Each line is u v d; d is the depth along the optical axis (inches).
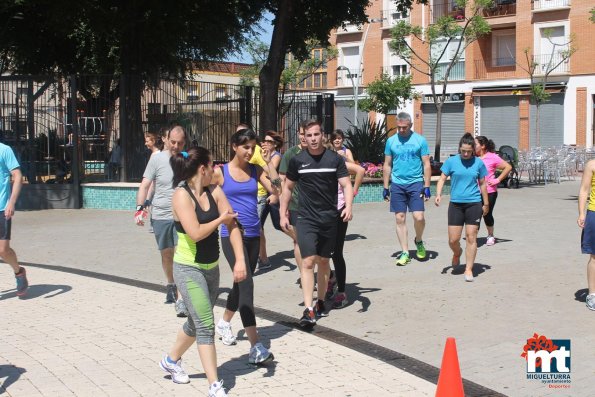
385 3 1828.2
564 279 366.0
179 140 310.2
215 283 218.1
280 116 892.0
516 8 1633.9
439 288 353.4
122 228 577.6
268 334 281.1
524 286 352.8
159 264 432.1
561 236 507.8
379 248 465.4
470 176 371.2
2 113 720.3
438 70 1756.9
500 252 445.4
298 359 249.4
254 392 216.4
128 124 735.1
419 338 275.0
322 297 308.5
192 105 807.1
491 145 473.4
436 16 1742.1
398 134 413.7
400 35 1425.9
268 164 343.9
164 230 315.6
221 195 217.0
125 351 258.2
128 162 733.3
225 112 834.2
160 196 314.7
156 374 233.1
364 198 743.1
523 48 1626.5
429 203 726.5
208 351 209.2
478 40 1691.7
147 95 758.5
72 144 707.4
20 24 1019.9
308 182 287.6
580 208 311.1
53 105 716.7
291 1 851.4
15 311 319.6
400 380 227.8
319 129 285.9
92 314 313.0
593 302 306.8
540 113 1617.9
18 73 1130.0
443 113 1772.9
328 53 1752.0
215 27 948.6
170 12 861.8
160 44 892.6
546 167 1089.4
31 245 509.0
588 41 1542.8
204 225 208.2
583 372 234.5
